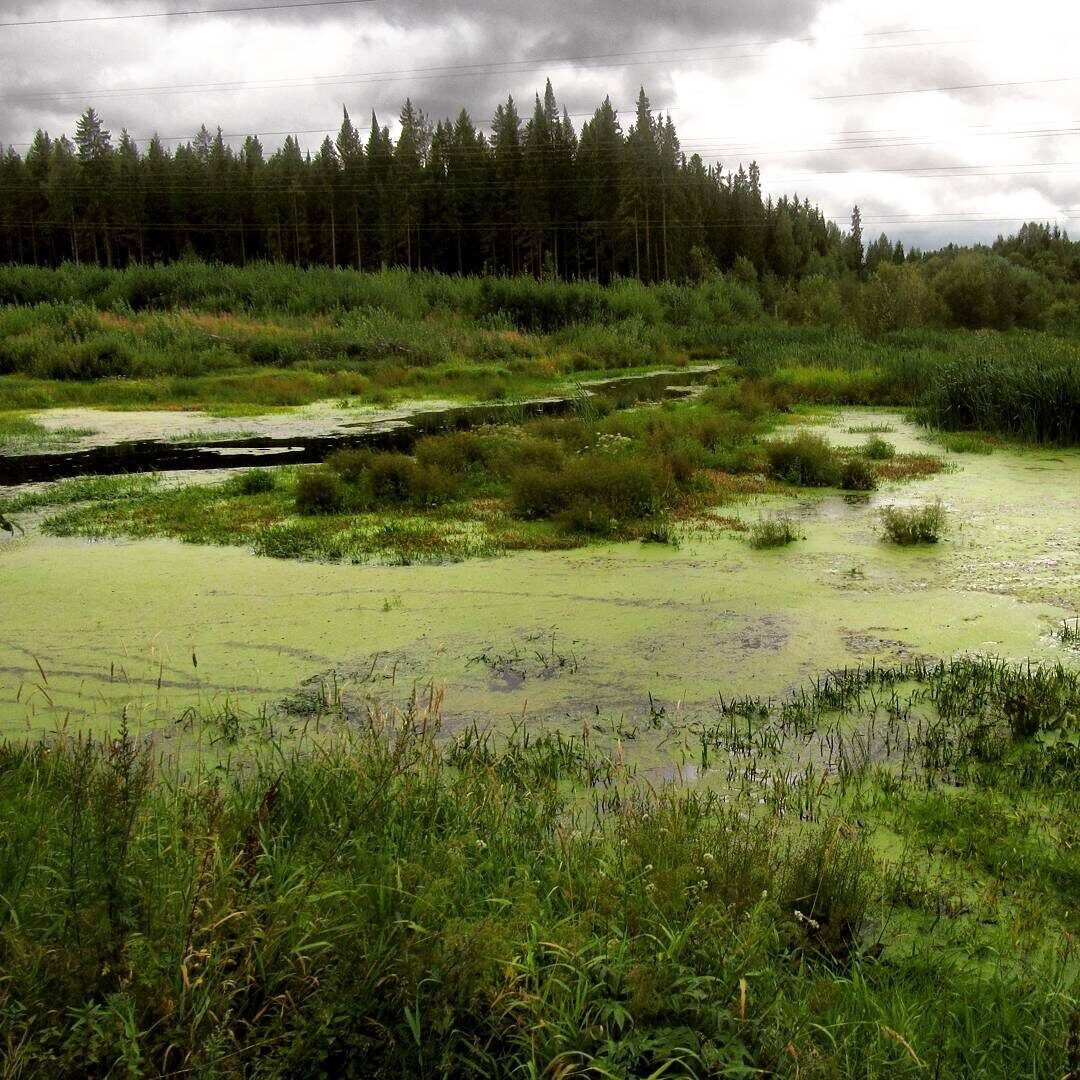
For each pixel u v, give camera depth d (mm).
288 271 42094
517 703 5254
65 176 71812
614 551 8531
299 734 4828
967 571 7699
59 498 11078
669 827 3387
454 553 8391
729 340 40500
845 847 3527
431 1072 2131
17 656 5953
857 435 15984
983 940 3023
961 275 46125
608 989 2377
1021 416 14922
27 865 2641
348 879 2758
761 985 2508
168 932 2264
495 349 32562
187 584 7496
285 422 18734
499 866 3123
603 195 69375
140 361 25500
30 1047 1875
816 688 5227
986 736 4605
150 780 3529
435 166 71250
